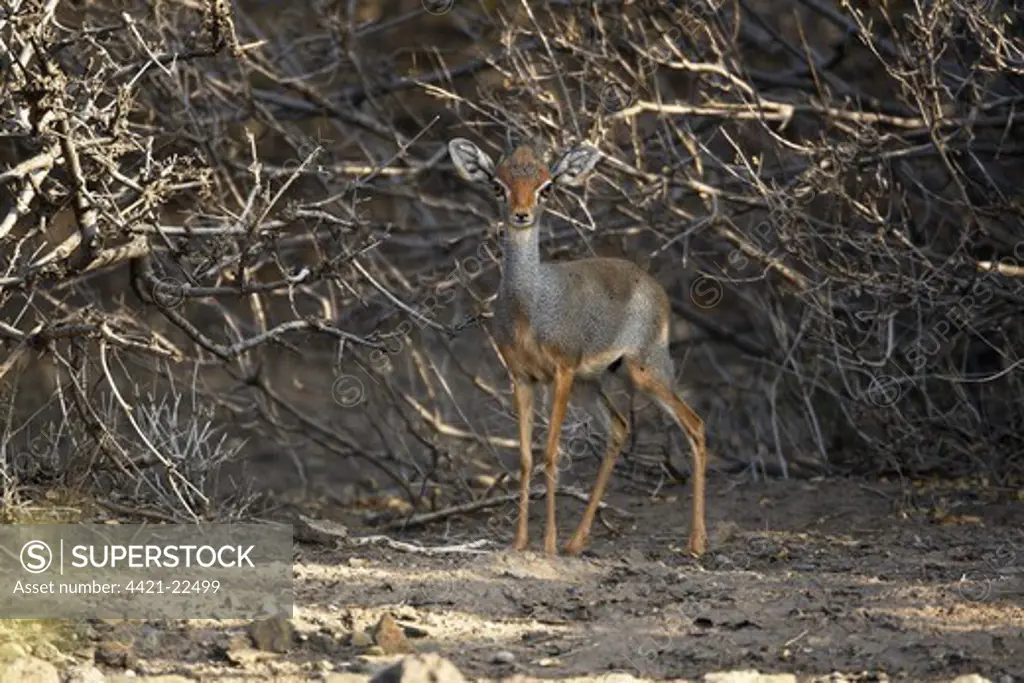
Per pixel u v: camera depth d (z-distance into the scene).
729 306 24.20
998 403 20.20
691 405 22.47
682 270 22.69
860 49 23.48
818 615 12.92
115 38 18.88
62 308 17.58
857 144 18.50
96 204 14.30
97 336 15.25
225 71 21.72
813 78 20.33
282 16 24.38
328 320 17.52
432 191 23.89
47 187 16.25
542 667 11.68
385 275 21.16
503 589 13.73
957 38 19.52
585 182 18.23
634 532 16.91
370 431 22.72
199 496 15.25
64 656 11.56
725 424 21.55
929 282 17.83
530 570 14.32
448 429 19.05
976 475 18.94
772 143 20.70
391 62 23.33
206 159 18.34
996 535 16.33
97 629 12.23
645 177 18.48
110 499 15.62
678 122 21.19
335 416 23.23
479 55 21.11
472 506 17.23
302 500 19.56
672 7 19.70
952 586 13.66
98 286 22.67
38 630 12.00
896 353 20.14
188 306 21.28
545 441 17.75
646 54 18.69
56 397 17.12
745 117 19.11
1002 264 17.73
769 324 21.70
